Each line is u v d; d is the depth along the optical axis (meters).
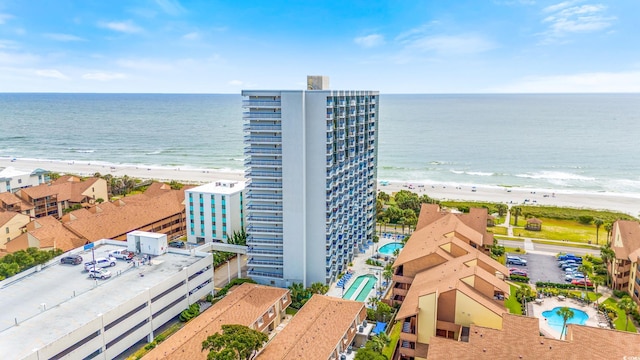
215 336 59.97
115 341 69.12
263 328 77.50
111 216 122.19
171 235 136.00
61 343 59.94
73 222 114.38
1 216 119.44
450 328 69.25
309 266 98.12
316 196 94.69
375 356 63.97
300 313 79.06
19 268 83.88
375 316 82.94
